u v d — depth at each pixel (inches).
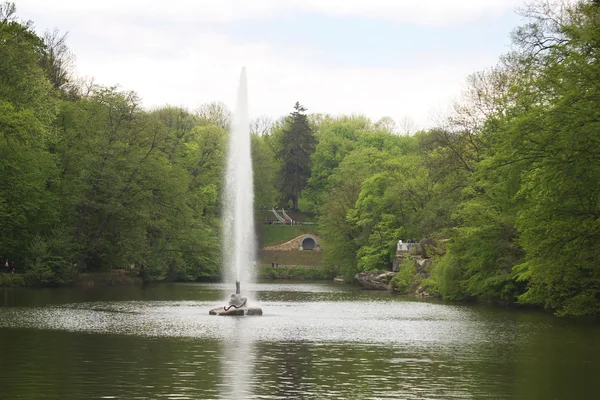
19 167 2598.4
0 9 2716.5
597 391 860.0
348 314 1934.1
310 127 7219.5
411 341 1320.1
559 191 1412.4
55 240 2901.1
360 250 4013.3
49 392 810.2
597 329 1545.3
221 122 6028.5
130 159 3144.7
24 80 2508.6
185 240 3745.1
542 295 1921.8
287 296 2876.5
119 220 3179.1
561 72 1454.2
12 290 2608.3
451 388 872.3
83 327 1446.9
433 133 2920.8
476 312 2009.1
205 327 1512.1
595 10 1560.0
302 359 1082.7
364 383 896.3
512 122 1654.8
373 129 7687.0
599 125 1327.5
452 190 2837.1
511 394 840.9
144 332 1390.3
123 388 836.0
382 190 4052.7
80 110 3171.8
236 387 856.9
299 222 6732.3
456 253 2496.3
